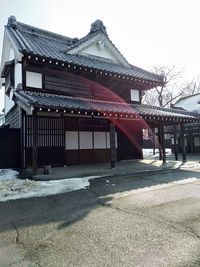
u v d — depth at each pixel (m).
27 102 8.02
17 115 11.63
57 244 3.33
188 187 6.53
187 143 21.09
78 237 3.53
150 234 3.54
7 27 13.02
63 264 2.81
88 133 12.51
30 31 14.00
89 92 12.50
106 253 3.04
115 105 11.90
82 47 13.13
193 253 2.95
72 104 9.35
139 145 14.86
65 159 11.37
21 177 8.31
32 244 3.35
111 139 10.25
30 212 4.73
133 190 6.31
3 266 2.80
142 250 3.08
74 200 5.50
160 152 14.26
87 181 7.53
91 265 2.77
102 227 3.87
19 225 4.06
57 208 4.95
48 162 10.84
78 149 12.08
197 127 18.97
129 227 3.83
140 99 14.75
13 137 10.82
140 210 4.64
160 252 3.01
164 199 5.36
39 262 2.87
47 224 4.08
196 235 3.45
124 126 14.05
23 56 9.85
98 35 13.68
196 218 4.11
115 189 6.47
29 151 10.53
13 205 5.19
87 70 11.48
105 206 5.00
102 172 9.22
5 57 14.71
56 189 6.53
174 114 12.23
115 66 13.97
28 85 10.62
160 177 8.18
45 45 12.72
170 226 3.80
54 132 11.12
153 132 18.20
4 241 3.47
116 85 13.59
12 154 10.73
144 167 10.64
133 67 15.49
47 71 11.19
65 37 15.38
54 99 9.82
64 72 11.62
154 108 13.95
